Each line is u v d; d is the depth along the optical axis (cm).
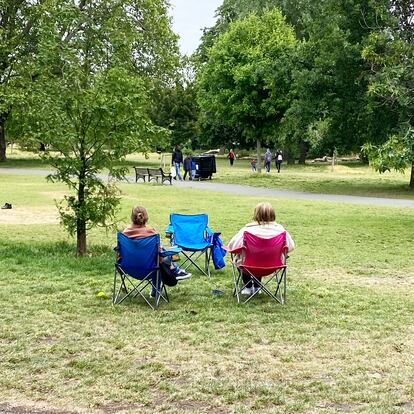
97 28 1067
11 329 600
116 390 456
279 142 4503
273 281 838
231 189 2616
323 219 1553
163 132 1023
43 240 1173
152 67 4181
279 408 425
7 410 423
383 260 1017
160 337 582
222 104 3456
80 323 629
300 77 2638
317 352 544
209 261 930
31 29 3706
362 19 2555
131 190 2434
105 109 952
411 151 1328
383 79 2047
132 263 689
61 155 1002
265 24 3447
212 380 475
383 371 500
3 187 2409
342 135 2725
